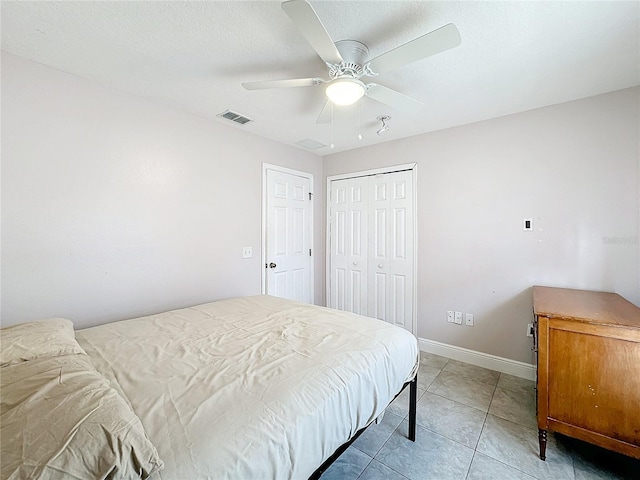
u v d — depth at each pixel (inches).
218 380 43.1
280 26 57.7
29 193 69.4
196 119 101.1
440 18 54.4
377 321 71.9
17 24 56.7
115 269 83.3
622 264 81.0
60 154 73.5
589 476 57.2
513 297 98.2
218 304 88.0
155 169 91.3
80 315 77.1
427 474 57.9
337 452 46.1
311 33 48.2
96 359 49.5
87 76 76.3
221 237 109.7
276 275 130.2
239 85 80.9
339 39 60.1
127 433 27.4
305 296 144.6
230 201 112.4
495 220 101.3
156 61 69.7
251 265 120.5
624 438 54.5
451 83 78.2
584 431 57.9
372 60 55.9
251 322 70.4
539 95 84.6
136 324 68.9
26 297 69.1
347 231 143.6
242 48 64.6
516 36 59.0
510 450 64.3
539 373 62.2
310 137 124.1
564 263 89.2
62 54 66.9
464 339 108.9
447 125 108.7
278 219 131.3
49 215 72.1
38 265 70.7
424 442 66.8
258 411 36.9
